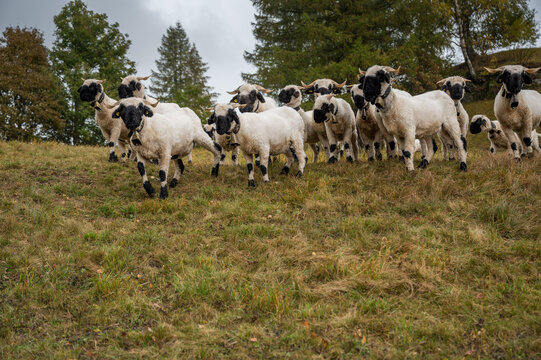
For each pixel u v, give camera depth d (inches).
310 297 192.1
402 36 882.1
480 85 1094.4
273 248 237.8
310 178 360.5
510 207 266.8
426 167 366.9
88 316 178.9
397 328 166.7
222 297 191.5
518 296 182.9
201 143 362.0
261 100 422.3
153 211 294.5
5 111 1028.5
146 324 176.6
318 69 788.0
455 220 267.4
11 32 1119.0
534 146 455.2
